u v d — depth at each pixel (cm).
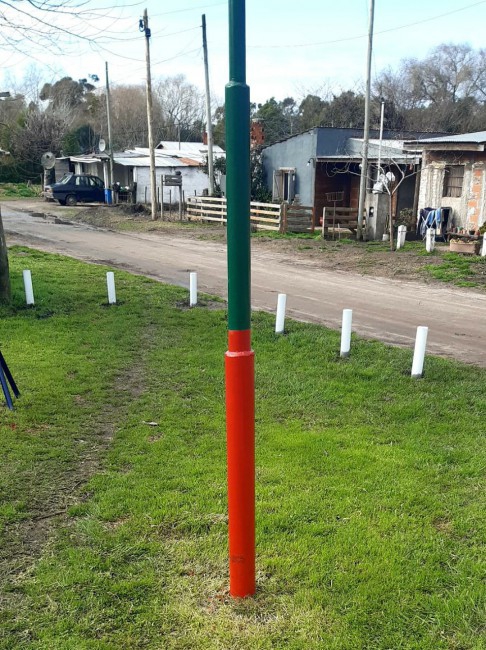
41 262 1645
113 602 346
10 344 890
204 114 7075
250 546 340
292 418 642
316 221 2722
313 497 457
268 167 3114
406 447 559
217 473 500
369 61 2009
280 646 314
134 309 1144
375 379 759
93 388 722
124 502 453
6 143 4872
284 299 963
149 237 2338
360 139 2709
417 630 323
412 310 1193
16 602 347
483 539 404
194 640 318
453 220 2052
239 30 292
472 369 798
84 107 6397
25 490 477
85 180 3666
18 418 618
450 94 5169
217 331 1005
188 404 680
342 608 340
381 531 412
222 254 1930
